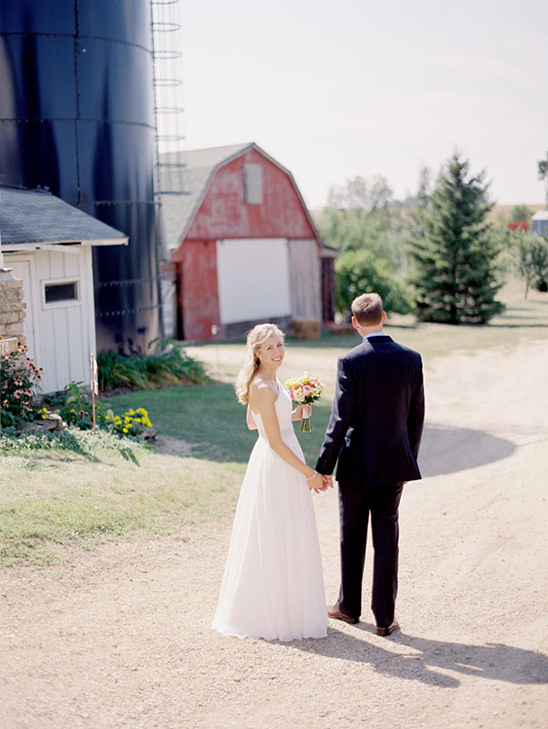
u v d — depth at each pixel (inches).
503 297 1191.6
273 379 182.2
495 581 209.3
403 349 179.3
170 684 155.0
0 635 174.4
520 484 311.9
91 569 224.1
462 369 711.1
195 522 278.2
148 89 623.8
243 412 494.6
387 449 176.9
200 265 1033.5
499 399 557.0
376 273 1269.7
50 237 456.8
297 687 153.6
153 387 578.6
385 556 179.2
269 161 1121.4
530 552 229.5
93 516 258.4
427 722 136.8
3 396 362.9
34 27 538.6
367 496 181.8
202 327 1043.9
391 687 151.6
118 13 575.2
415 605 197.9
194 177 1048.2
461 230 1203.9
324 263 1242.0
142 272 617.3
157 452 373.7
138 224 610.9
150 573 228.2
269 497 180.7
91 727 137.4
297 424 478.0
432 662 162.2
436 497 310.2
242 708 145.3
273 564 180.1
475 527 261.9
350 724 137.9
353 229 1996.8
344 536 186.5
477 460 373.7
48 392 479.8
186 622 190.5
